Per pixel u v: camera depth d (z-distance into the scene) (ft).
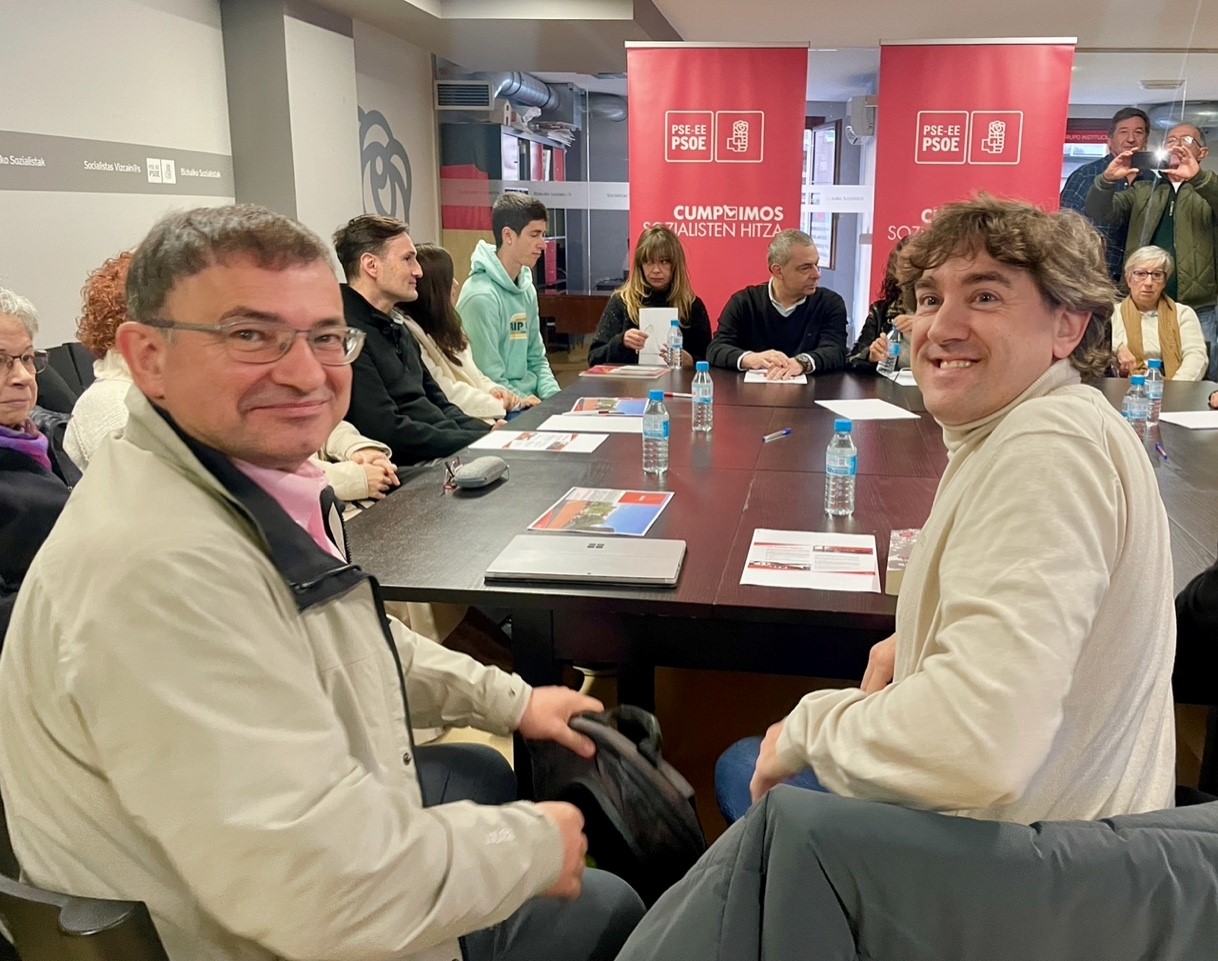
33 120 11.60
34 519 5.39
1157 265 13.58
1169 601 3.05
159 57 13.87
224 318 2.88
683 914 2.57
